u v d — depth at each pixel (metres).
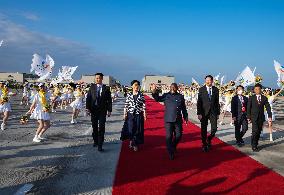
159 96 9.08
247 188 6.37
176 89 9.05
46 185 6.25
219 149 10.16
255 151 10.02
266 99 10.26
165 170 7.52
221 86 23.70
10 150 9.16
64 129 13.64
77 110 15.95
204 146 9.78
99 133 9.45
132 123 9.57
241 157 9.05
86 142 10.77
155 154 9.18
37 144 10.14
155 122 16.86
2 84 13.16
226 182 6.72
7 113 12.99
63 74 22.30
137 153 9.27
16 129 13.16
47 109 10.48
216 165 8.09
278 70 16.05
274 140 12.09
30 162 7.93
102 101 9.52
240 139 10.92
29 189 5.99
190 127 15.32
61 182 6.46
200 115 9.84
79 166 7.68
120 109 26.73
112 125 15.66
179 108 8.90
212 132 9.93
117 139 11.61
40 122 10.50
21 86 64.06
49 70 14.47
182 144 10.90
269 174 7.38
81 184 6.36
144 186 6.33
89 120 17.42
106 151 9.43
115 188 6.17
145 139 11.63
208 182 6.70
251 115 10.12
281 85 16.09
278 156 9.36
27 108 23.78
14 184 6.26
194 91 31.05
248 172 7.51
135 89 9.74
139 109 9.63
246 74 17.86
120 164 7.95
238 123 10.89
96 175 6.98
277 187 6.46
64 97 25.36
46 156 8.58
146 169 7.57
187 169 7.66
